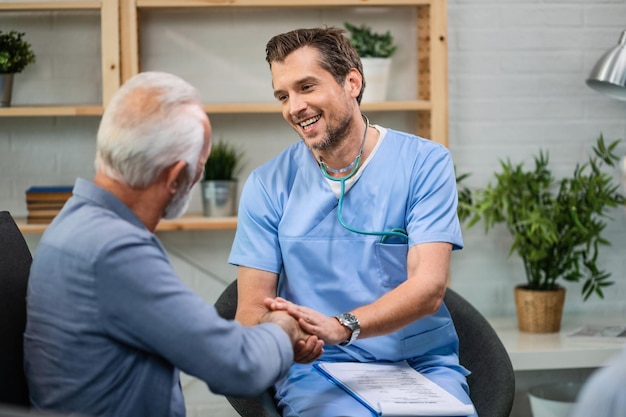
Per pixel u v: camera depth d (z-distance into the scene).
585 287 3.99
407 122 4.16
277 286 2.78
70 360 1.89
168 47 4.05
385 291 2.64
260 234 2.72
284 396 2.55
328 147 2.62
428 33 3.92
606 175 4.21
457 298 2.92
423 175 2.67
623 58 3.69
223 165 3.86
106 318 1.85
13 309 2.10
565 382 4.18
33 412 1.62
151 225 2.01
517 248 4.06
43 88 4.01
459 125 4.14
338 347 2.65
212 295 4.12
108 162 1.94
